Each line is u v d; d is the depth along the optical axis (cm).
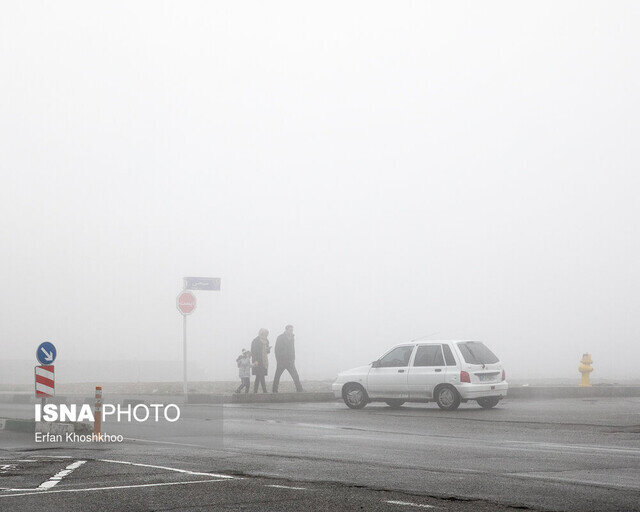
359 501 1013
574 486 1112
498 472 1238
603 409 2514
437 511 953
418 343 2553
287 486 1117
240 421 2147
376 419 2181
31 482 1154
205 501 1018
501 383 2536
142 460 1381
